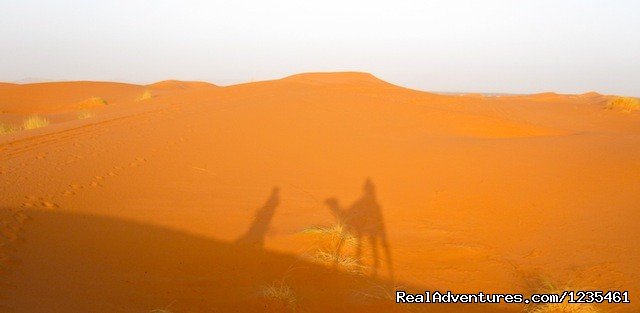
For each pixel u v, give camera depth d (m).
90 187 7.99
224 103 18.70
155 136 12.52
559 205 7.90
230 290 4.96
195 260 5.66
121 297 4.60
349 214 7.75
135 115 15.91
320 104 18.92
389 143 13.50
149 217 6.97
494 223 7.31
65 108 34.38
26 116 27.84
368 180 9.84
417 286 5.34
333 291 5.11
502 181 9.37
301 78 34.78
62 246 5.62
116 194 7.88
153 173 9.33
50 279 4.78
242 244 6.20
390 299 4.99
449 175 10.05
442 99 24.83
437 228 7.12
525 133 16.97
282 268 5.56
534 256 6.09
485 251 6.28
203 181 9.14
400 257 6.09
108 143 11.44
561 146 12.27
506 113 23.22
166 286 4.94
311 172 10.34
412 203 8.33
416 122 17.12
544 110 26.42
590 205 7.82
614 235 6.58
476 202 8.26
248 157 11.21
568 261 5.89
